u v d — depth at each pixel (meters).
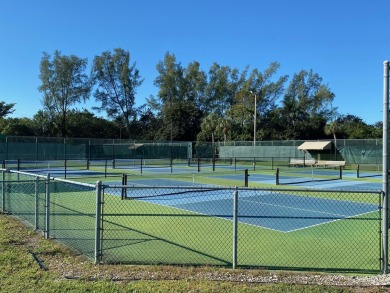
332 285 4.93
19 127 59.69
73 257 6.09
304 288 4.80
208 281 5.03
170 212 10.82
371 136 59.56
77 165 33.50
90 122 71.25
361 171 31.11
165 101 80.00
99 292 4.61
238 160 43.31
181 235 7.90
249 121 71.38
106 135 72.94
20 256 5.98
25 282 4.90
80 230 7.94
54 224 8.15
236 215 5.85
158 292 4.63
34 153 37.00
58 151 38.69
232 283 4.97
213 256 6.41
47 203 7.32
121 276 5.21
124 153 44.09
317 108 77.19
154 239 7.50
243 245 7.20
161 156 45.88
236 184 19.45
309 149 40.25
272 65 77.00
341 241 7.57
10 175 13.07
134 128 78.94
